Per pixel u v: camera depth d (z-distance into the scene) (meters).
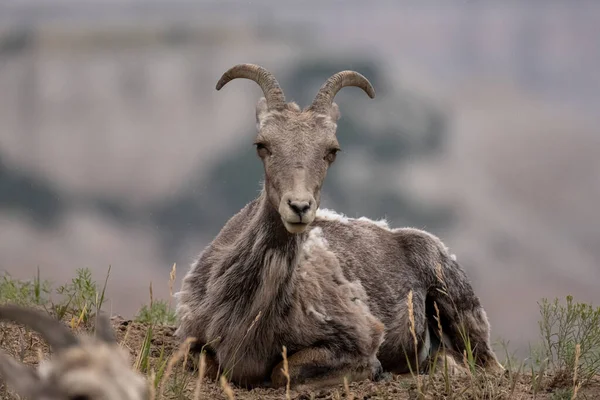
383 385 33.16
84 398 19.36
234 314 34.06
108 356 20.25
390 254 40.69
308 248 37.03
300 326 34.56
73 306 37.97
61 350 20.64
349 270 38.19
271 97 35.09
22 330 34.38
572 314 33.22
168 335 37.66
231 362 34.00
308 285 35.25
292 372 34.12
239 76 36.09
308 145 33.69
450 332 41.38
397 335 38.97
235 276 34.19
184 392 30.09
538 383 32.00
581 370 32.84
